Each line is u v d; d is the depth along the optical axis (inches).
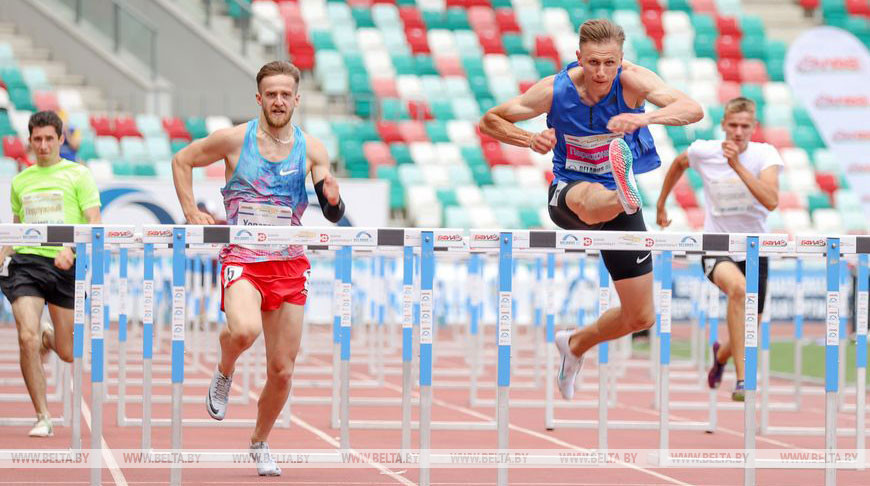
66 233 614.2
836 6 3393.2
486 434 968.9
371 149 2588.6
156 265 1569.9
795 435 1000.2
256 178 656.4
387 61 2864.2
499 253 615.8
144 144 2417.6
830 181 2790.4
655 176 2664.9
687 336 2292.1
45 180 867.4
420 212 2488.9
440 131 2677.2
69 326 895.7
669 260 757.9
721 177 1003.9
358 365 1657.2
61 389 1161.4
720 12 3294.8
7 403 1138.0
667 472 760.3
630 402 1277.1
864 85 2288.4
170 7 2679.6
